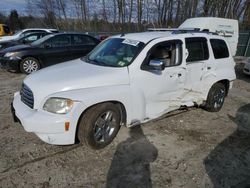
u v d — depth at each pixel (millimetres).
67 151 3346
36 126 2891
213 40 4723
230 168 3135
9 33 20234
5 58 7820
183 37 4172
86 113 3113
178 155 3375
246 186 2805
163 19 28203
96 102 3090
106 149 3428
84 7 33531
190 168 3092
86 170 2967
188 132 4094
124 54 3764
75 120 2967
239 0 24875
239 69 11359
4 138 3619
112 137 3496
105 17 31641
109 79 3301
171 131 4090
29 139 3619
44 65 8180
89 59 4113
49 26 37562
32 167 2977
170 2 27188
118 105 3447
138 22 29359
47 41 8242
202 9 25953
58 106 2924
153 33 4281
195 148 3586
